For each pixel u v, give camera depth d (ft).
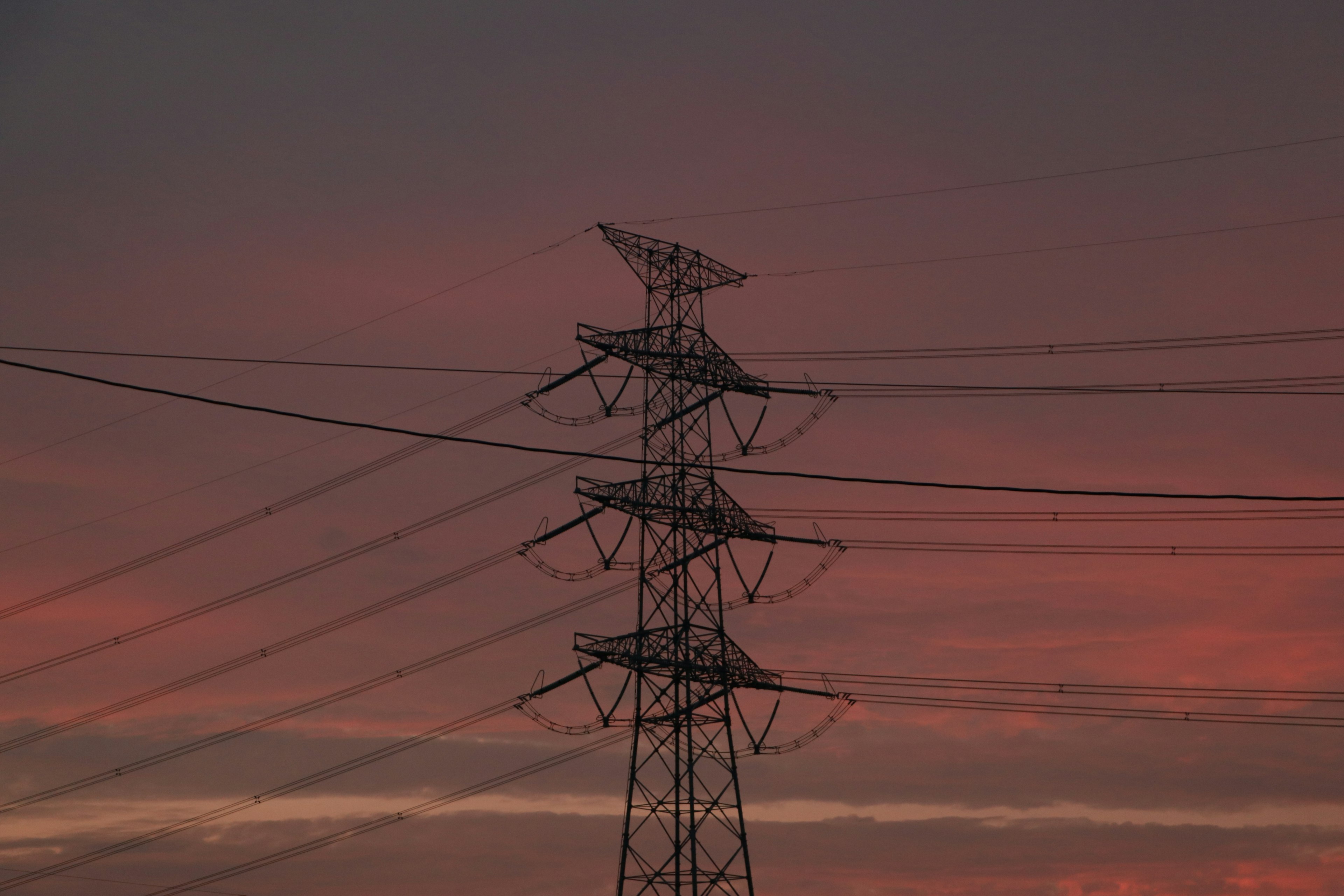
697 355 223.92
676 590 212.84
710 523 215.51
